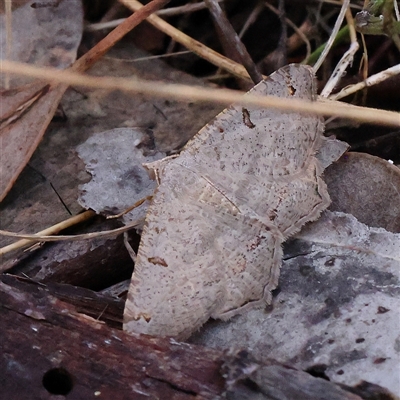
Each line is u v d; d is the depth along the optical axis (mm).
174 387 200
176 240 206
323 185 212
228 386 200
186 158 209
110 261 218
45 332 203
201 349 202
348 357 202
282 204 209
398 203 214
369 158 216
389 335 203
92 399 200
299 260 210
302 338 205
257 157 210
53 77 213
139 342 202
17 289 205
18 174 224
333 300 207
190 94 207
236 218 208
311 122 211
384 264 208
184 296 206
